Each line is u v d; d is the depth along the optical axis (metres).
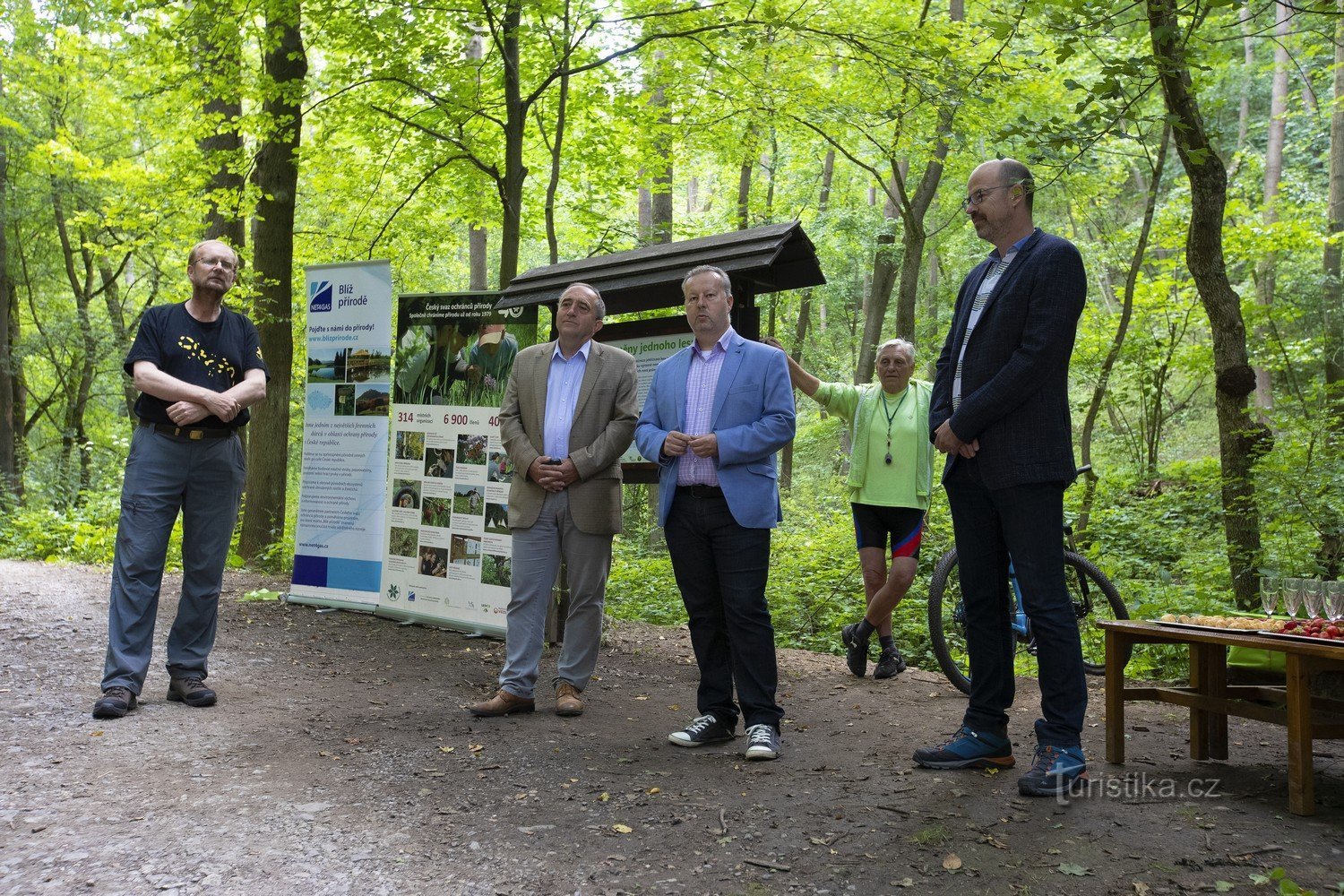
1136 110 4.46
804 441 23.92
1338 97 13.54
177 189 10.89
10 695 4.41
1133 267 10.05
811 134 11.21
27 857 2.68
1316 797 3.22
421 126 9.23
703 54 9.72
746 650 3.89
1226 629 3.50
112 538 11.27
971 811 3.10
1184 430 18.89
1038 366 3.27
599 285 5.66
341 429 7.05
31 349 20.25
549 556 4.58
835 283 24.86
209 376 4.48
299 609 7.02
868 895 2.52
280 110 9.82
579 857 2.78
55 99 18.25
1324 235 13.83
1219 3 4.57
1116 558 9.52
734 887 2.58
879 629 5.46
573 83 10.39
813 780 3.50
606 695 4.97
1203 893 2.47
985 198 3.49
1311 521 7.55
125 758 3.59
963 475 3.57
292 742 3.89
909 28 9.28
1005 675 3.60
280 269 10.09
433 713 4.46
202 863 2.68
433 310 6.57
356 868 2.68
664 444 4.00
